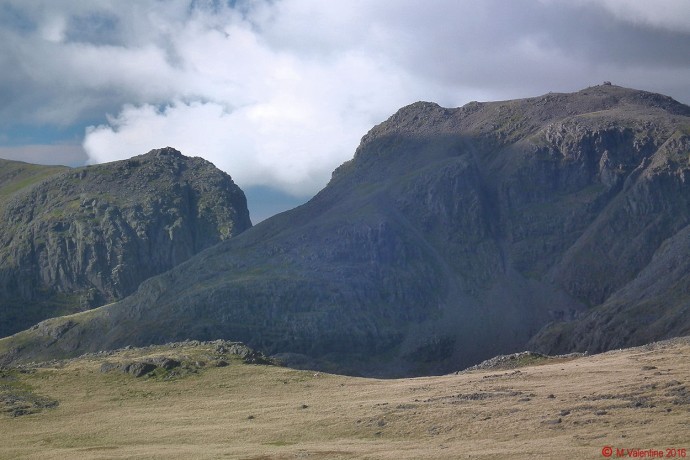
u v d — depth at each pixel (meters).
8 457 143.88
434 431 132.88
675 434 113.94
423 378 186.12
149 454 135.38
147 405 171.50
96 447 145.12
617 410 129.25
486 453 115.12
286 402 165.75
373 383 179.62
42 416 167.88
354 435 137.88
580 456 109.12
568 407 134.12
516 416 133.50
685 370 153.75
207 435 146.50
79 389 183.00
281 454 127.44
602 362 177.38
